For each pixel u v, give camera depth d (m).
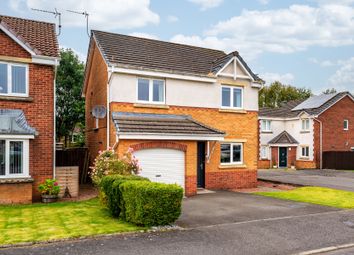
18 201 12.94
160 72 17.17
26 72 14.28
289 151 40.62
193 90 18.33
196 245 8.06
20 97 13.99
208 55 21.39
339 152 37.38
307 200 14.60
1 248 7.57
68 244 7.93
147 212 9.32
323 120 38.75
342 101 40.12
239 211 12.04
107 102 16.75
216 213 11.67
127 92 16.61
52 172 14.57
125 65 16.31
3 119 13.14
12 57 13.94
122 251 7.52
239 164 19.44
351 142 40.56
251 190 18.55
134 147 14.97
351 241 8.72
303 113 39.44
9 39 13.98
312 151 38.44
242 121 19.73
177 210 9.66
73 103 31.12
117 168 13.21
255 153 20.09
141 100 17.12
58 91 30.98
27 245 7.79
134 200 9.55
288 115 41.53
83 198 14.50
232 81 19.52
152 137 15.00
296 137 40.62
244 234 9.07
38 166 14.30
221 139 16.64
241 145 19.73
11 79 14.04
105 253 7.37
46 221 9.89
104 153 14.02
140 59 17.92
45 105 14.56
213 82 18.77
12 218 10.27
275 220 10.67
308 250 7.97
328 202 14.13
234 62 19.38
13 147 13.13
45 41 15.77
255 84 20.12
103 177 12.01
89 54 20.77
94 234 8.55
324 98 40.72
